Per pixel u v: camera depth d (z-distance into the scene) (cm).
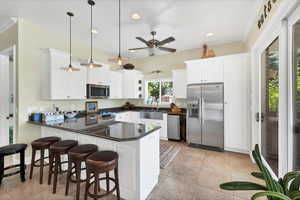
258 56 264
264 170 95
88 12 237
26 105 263
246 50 338
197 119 358
